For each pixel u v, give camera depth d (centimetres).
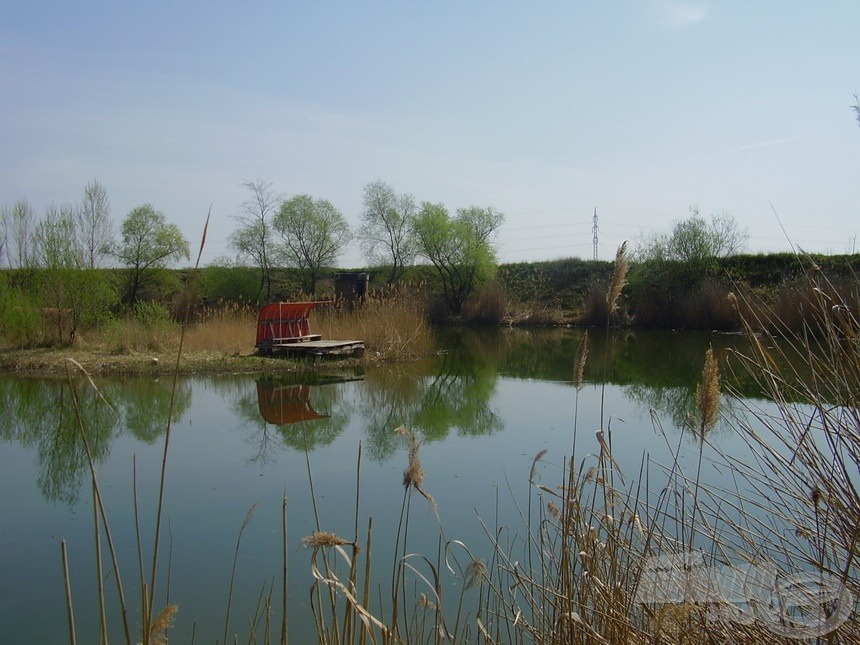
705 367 332
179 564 594
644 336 2809
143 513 725
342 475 845
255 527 674
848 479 268
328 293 4284
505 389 1509
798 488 313
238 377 1625
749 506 486
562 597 339
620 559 357
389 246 4494
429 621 466
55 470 898
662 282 3167
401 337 2145
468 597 505
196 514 718
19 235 2016
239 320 2136
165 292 3781
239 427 1130
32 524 703
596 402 1320
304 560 593
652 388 1490
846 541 265
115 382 1532
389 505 725
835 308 284
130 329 1898
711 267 3081
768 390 334
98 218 2002
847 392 277
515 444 975
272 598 527
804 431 299
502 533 628
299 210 4288
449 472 839
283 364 1752
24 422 1171
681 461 769
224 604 520
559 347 2497
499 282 3991
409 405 1315
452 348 2472
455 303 4072
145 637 246
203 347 1939
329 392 1466
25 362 1677
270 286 4297
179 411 1260
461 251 4047
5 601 537
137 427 1135
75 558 616
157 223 3772
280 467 890
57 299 1922
